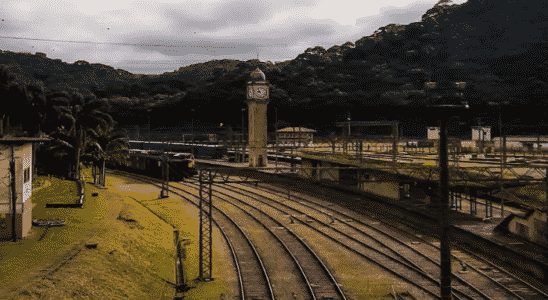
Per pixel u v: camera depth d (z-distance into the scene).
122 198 49.25
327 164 52.66
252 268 25.84
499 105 134.75
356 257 27.72
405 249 28.83
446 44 168.75
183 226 38.25
